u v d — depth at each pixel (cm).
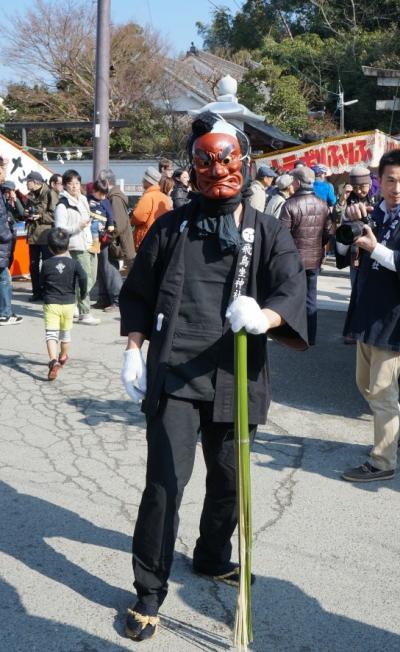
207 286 267
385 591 312
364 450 469
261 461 446
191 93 2761
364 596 308
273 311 255
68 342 607
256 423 273
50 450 454
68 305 598
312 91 3066
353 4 3303
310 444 477
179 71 2858
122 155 2433
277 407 548
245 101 2423
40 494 392
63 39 2856
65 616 288
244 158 266
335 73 3142
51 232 595
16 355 671
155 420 271
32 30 2847
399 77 1341
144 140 2369
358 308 411
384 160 399
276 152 1149
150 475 270
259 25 4059
